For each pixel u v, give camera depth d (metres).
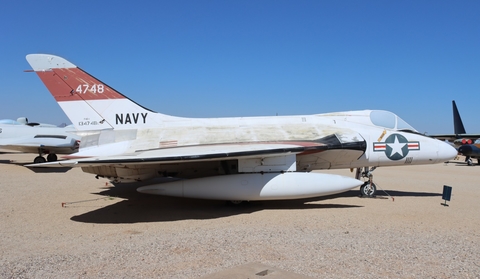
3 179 15.16
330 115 12.00
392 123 11.82
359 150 10.44
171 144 10.38
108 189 13.02
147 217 8.52
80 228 7.44
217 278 4.37
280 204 10.17
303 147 9.45
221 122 11.51
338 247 5.88
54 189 12.81
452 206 9.84
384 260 5.26
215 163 10.89
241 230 7.09
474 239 6.55
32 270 4.86
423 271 4.84
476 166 25.34
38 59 11.12
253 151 8.76
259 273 4.55
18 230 7.24
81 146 10.88
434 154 11.21
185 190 9.27
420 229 7.23
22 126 23.03
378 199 11.00
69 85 11.20
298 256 5.40
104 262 5.16
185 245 6.00
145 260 5.23
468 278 4.63
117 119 11.30
